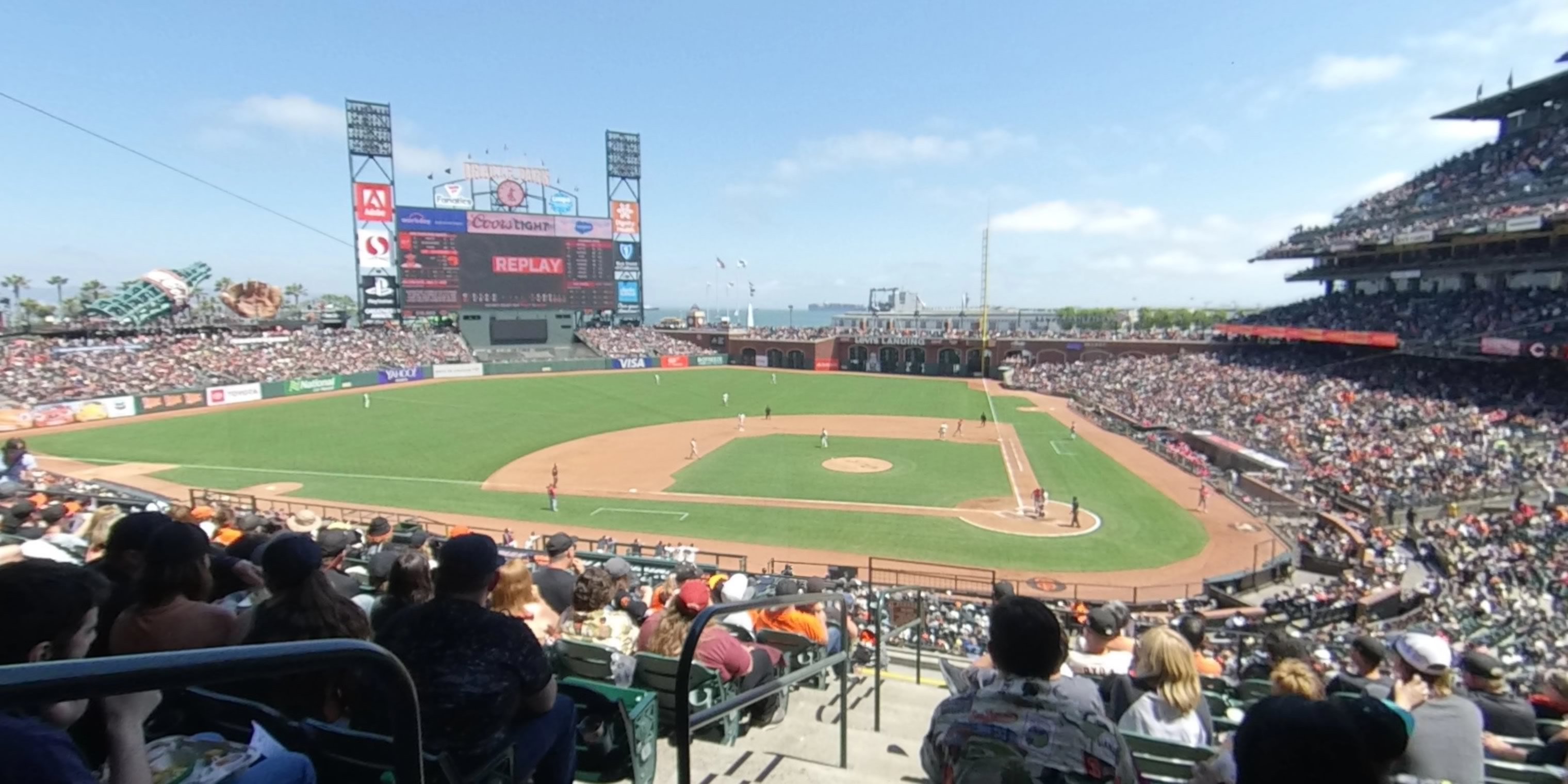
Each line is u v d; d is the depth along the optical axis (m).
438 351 84.56
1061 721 3.31
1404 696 6.04
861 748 7.14
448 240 82.81
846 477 43.31
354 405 64.19
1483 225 43.94
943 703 3.63
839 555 29.34
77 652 3.17
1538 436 38.53
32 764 2.69
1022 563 28.70
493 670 3.85
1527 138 53.28
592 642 7.05
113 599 4.97
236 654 2.00
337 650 2.29
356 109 79.88
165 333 76.12
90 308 87.25
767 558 28.94
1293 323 66.06
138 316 87.19
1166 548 30.73
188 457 45.03
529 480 41.81
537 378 84.31
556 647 6.35
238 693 4.45
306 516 13.46
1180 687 5.36
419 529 20.61
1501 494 33.50
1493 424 41.41
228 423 55.69
